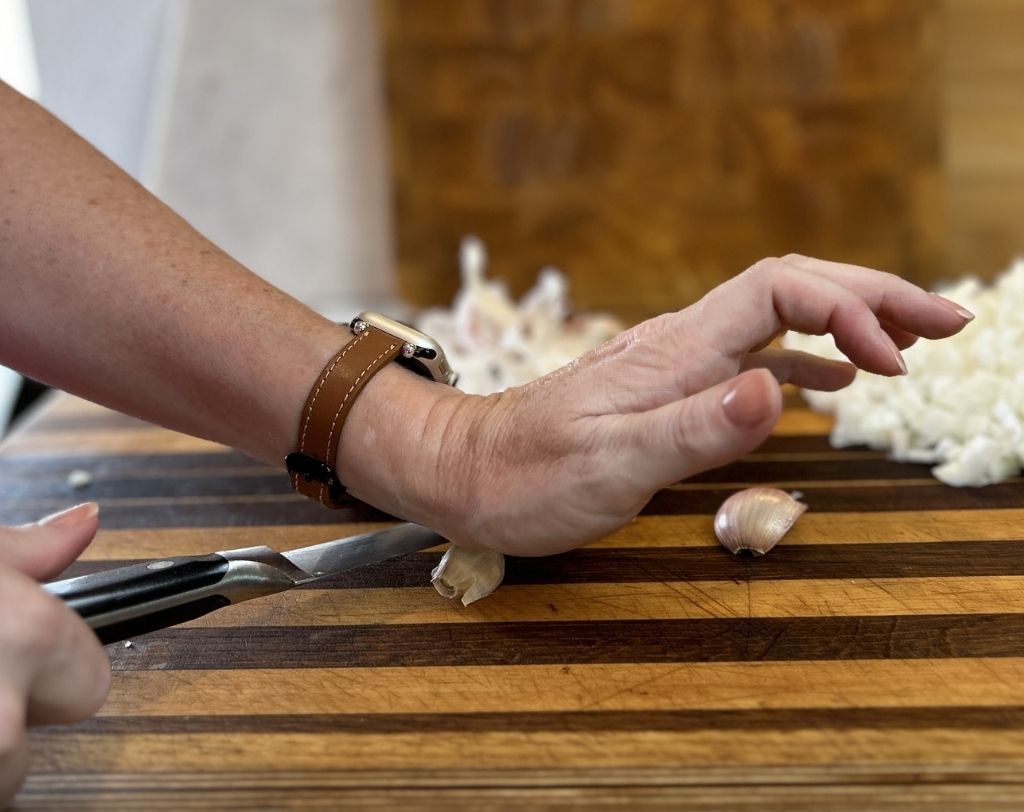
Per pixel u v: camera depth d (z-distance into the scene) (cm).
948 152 155
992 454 71
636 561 64
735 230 161
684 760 46
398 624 58
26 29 166
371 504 61
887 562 62
